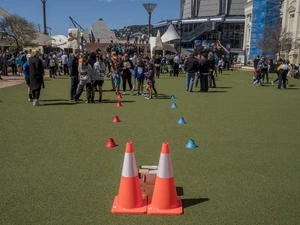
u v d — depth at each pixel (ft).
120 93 51.93
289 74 106.93
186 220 13.20
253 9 173.27
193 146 22.97
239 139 25.44
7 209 13.97
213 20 322.75
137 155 21.11
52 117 32.99
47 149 22.15
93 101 43.45
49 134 26.14
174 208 13.93
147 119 32.71
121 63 52.70
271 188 16.31
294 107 42.29
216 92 58.18
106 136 25.75
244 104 44.32
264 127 29.91
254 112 38.01
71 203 14.53
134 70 52.54
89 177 17.39
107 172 18.11
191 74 56.70
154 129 28.40
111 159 20.25
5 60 86.58
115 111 36.91
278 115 36.24
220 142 24.49
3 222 12.96
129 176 13.93
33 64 38.73
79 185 16.39
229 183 16.84
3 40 131.34
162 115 35.01
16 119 31.81
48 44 135.33
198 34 301.43
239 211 13.97
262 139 25.57
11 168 18.60
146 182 14.93
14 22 129.59
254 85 73.10
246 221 13.16
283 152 22.18
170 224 12.92
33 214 13.57
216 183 16.81
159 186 13.89
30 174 17.75
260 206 14.43
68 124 29.84
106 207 14.21
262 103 45.57
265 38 148.05
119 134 26.45
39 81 39.37
